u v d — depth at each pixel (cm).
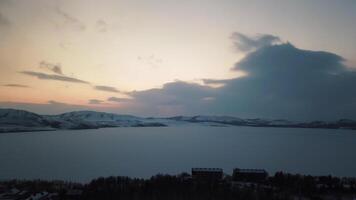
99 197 9244
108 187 9931
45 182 12412
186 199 8688
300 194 9438
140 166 19188
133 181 10800
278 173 11881
